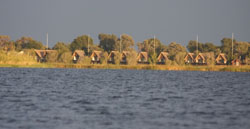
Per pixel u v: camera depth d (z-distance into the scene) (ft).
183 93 625.82
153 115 399.24
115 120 371.56
